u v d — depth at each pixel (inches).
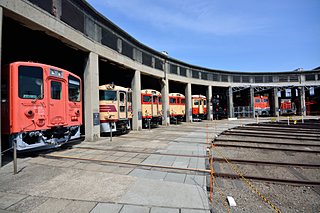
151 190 169.3
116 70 661.3
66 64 521.0
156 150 330.3
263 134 556.1
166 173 217.5
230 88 1236.5
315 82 1290.6
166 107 840.3
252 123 895.7
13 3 257.8
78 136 359.6
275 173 244.2
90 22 434.9
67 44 389.4
